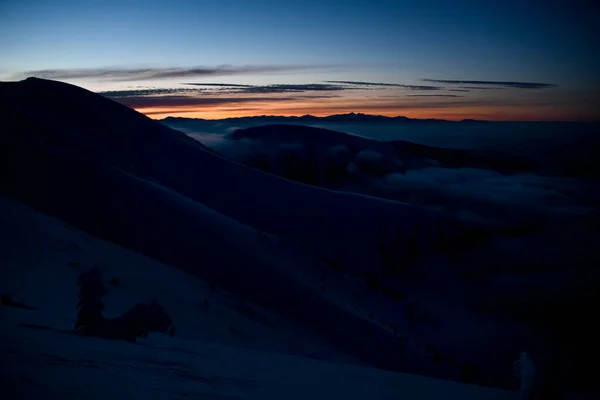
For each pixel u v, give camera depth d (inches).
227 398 225.0
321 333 1457.9
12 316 379.9
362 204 4766.2
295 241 4015.8
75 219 1841.8
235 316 1052.5
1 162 2126.0
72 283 778.8
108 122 4136.3
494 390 367.2
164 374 255.4
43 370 223.0
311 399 248.5
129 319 370.3
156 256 1732.3
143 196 2209.6
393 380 355.6
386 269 4170.8
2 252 862.5
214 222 2219.5
